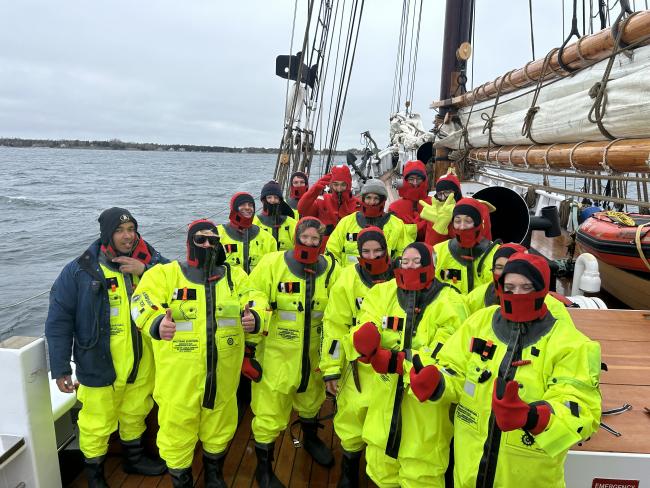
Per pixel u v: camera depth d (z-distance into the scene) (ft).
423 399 6.75
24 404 8.21
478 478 6.83
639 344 11.82
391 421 8.04
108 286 9.17
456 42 26.50
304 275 9.79
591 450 8.14
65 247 61.57
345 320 9.18
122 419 9.73
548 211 17.99
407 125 37.14
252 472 10.00
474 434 6.94
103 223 9.19
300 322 9.73
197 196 123.95
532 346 6.64
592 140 10.15
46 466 8.70
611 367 10.79
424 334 8.03
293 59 25.68
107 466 10.28
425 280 8.00
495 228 14.90
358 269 9.23
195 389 8.66
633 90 8.23
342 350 9.12
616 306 17.39
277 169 25.62
